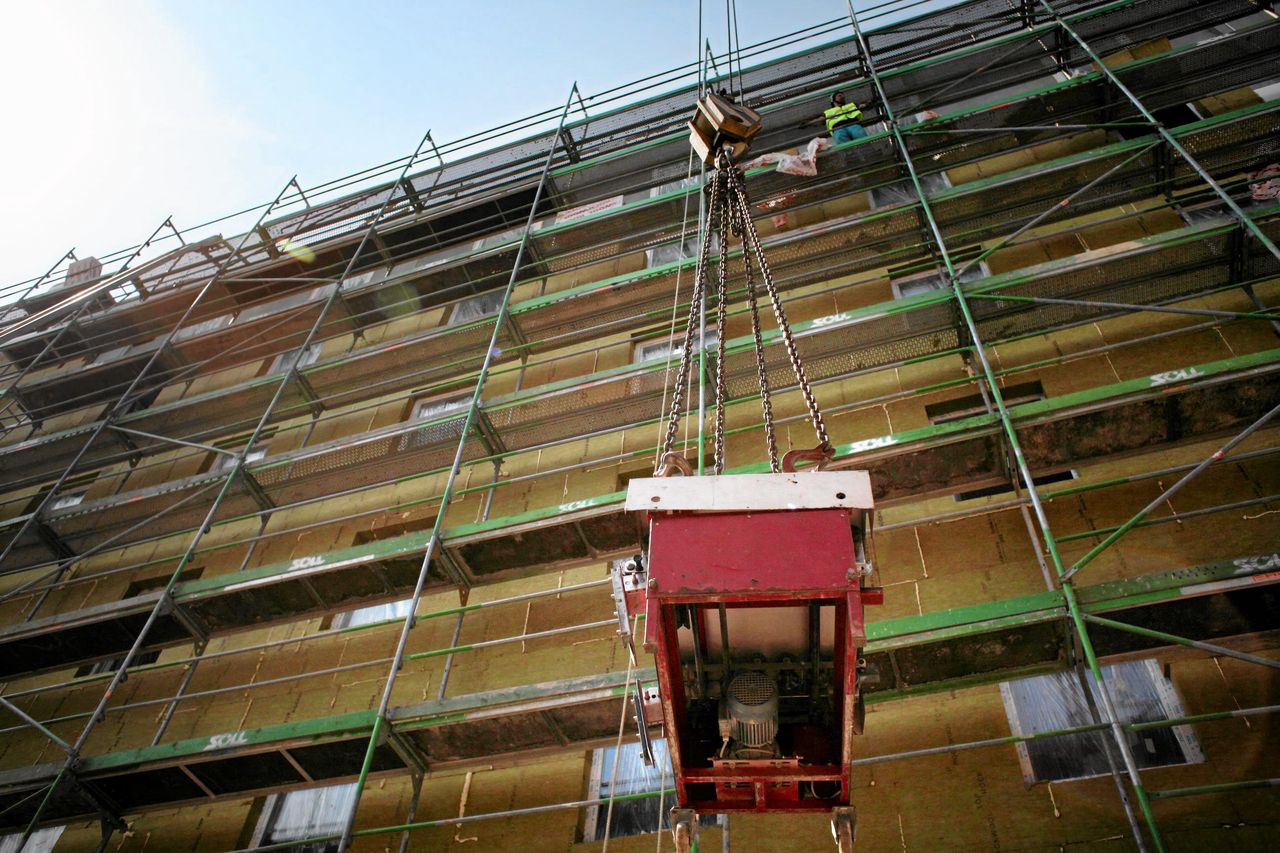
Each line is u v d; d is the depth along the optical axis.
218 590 11.90
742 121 8.30
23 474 18.02
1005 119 14.31
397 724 9.56
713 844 8.66
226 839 10.48
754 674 5.47
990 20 16.88
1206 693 8.09
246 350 19.02
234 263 20.77
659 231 16.00
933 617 8.27
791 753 5.52
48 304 23.59
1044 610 7.93
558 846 9.16
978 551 9.89
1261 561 7.52
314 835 10.31
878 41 18.16
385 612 12.43
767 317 14.16
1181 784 7.60
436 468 13.97
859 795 8.53
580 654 10.73
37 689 11.98
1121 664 8.63
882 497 10.31
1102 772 8.04
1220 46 13.01
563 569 11.37
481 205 19.53
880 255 13.57
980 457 9.88
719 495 5.04
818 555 4.78
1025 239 13.10
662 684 4.92
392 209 20.83
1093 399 9.22
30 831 9.83
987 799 8.12
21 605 15.23
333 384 16.48
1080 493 9.84
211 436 17.39
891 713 9.08
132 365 19.58
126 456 17.53
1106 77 13.40
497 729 9.61
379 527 13.70
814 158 14.84
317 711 11.35
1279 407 7.74
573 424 13.27
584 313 15.11
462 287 17.81
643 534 5.44
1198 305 11.07
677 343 14.75
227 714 11.80
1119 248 10.66
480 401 13.32
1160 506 9.41
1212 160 12.12
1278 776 7.38
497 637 11.27
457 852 9.45
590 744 9.67
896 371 12.32
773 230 15.37
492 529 11.03
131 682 12.80
